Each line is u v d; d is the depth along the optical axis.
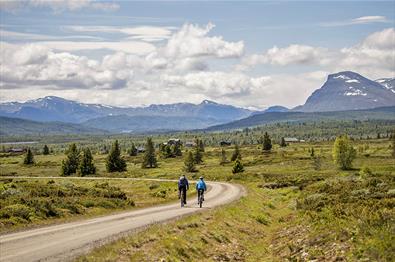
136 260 18.50
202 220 30.03
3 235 23.62
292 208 46.28
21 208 30.64
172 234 24.06
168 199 54.47
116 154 163.25
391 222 22.62
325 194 47.94
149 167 178.88
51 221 30.19
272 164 169.38
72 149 157.00
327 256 20.81
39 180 117.00
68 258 17.36
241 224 33.84
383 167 117.56
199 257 22.45
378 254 18.52
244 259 24.19
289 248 24.97
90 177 139.12
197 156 191.25
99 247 19.12
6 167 185.75
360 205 32.06
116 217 32.97
